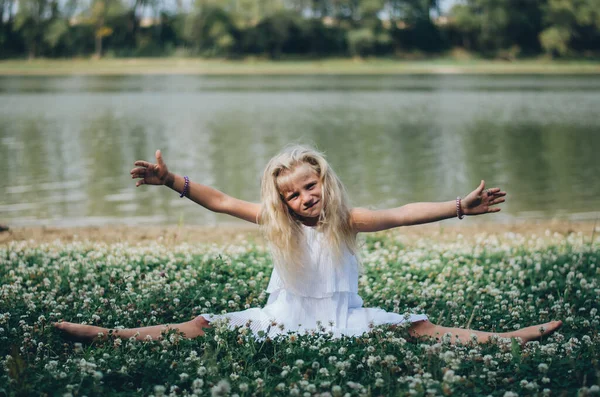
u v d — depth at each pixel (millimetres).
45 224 10531
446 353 3707
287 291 4422
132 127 26141
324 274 4344
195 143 21438
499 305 5438
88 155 18562
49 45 93688
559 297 5562
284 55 98750
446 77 72625
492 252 7461
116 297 5441
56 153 18891
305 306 4410
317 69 88750
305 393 3420
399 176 15469
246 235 9242
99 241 8750
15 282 5852
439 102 39281
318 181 4281
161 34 98625
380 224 4297
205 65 91188
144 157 18266
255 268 6527
